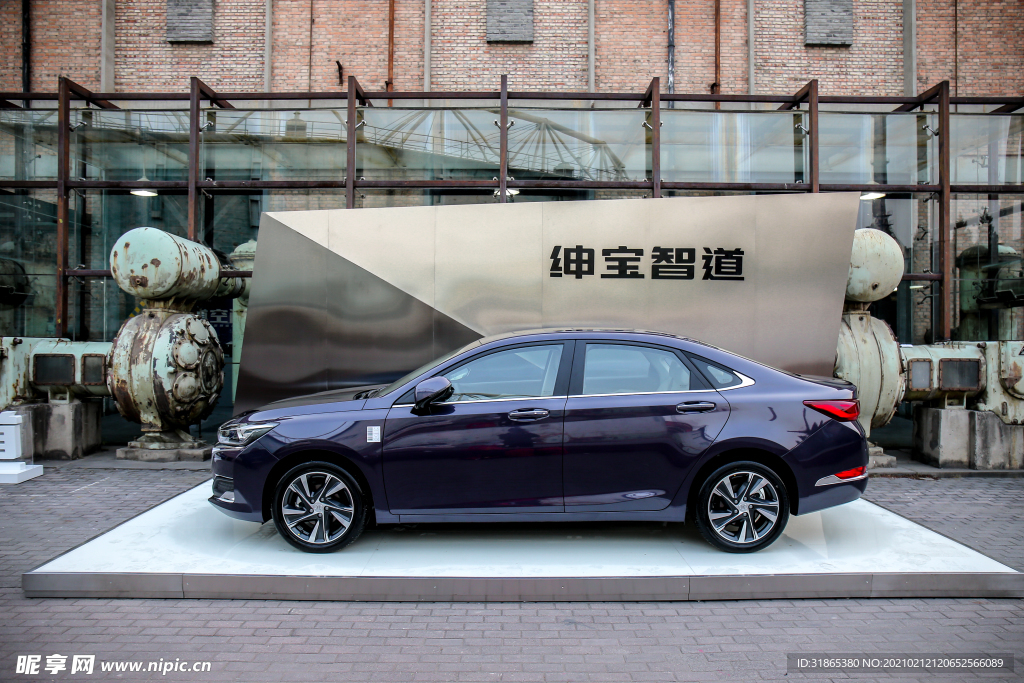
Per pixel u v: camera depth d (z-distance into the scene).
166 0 11.20
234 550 3.90
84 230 8.93
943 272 8.23
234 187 8.42
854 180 8.70
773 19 11.32
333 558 3.76
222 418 10.09
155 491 5.72
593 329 4.22
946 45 11.19
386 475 3.78
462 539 4.15
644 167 8.55
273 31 11.23
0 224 9.11
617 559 3.75
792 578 3.46
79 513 5.04
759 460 3.85
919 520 4.96
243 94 8.45
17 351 6.95
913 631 3.11
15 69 11.09
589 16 11.15
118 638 3.01
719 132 8.65
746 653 2.89
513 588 3.43
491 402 3.83
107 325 8.96
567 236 6.52
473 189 8.52
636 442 3.73
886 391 6.46
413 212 6.56
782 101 8.53
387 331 6.59
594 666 2.77
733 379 3.90
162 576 3.45
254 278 6.61
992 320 9.27
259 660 2.81
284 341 6.63
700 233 6.51
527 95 8.37
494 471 3.76
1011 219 9.16
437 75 11.24
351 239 6.59
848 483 3.77
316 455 3.90
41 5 11.10
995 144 8.94
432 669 2.74
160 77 11.20
